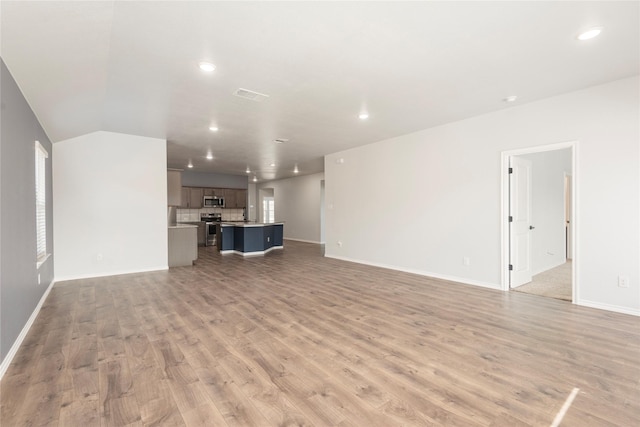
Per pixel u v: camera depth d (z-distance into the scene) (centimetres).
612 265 352
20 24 200
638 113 333
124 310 362
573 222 378
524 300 400
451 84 350
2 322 231
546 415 178
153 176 588
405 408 185
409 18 229
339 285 482
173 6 209
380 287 470
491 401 192
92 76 306
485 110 441
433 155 530
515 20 232
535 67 311
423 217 550
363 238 673
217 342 276
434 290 450
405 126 520
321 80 335
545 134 399
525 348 262
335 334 293
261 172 1097
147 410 183
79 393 200
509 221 447
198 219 1100
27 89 294
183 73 313
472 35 253
